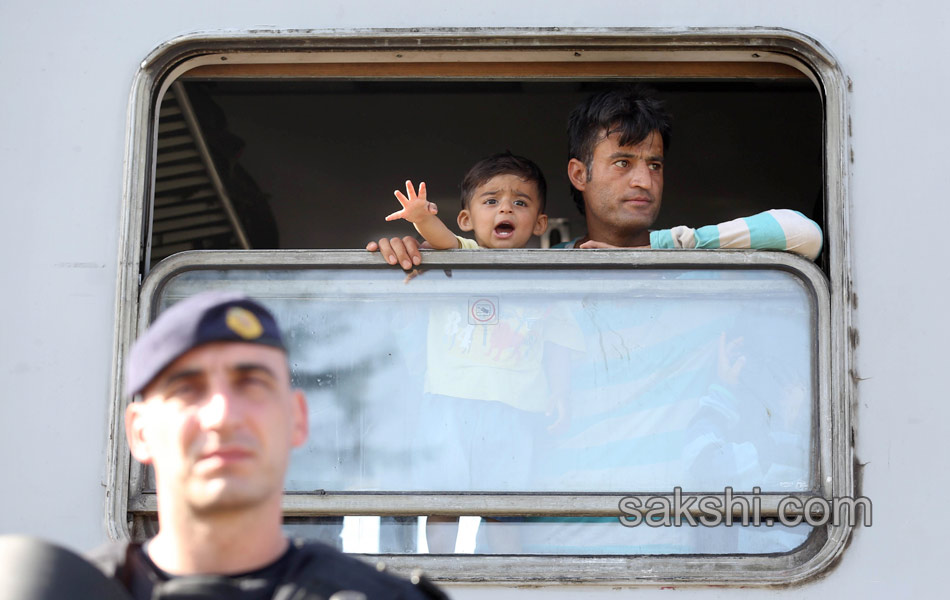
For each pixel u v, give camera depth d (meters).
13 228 3.46
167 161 4.77
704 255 3.44
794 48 3.58
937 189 3.47
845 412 3.31
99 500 3.29
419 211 3.50
